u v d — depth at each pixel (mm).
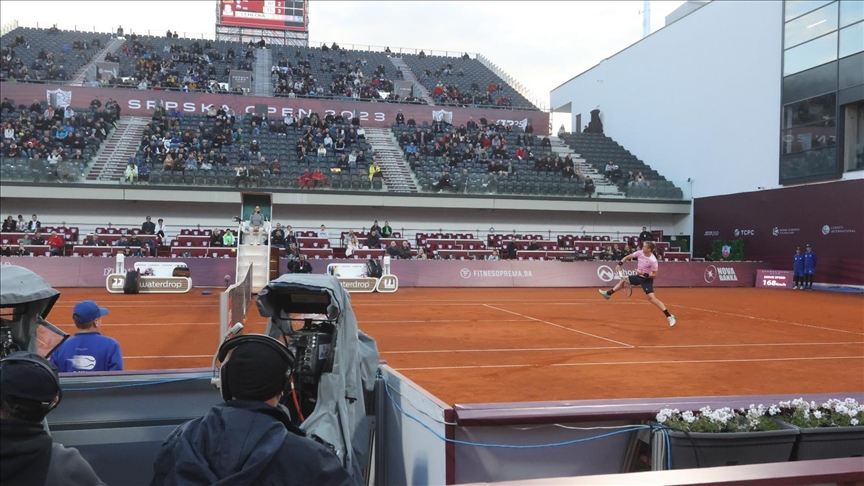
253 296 20547
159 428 4574
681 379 8953
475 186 34188
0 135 31891
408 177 35344
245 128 36938
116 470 4512
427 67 54906
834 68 27141
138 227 31547
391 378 4918
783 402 4316
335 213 34031
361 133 37812
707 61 35500
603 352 11203
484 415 3717
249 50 49812
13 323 3838
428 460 4004
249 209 24531
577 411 3891
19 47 45156
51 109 33781
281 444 2512
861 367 10039
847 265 26766
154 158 32469
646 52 41438
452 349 11336
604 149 43250
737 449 3844
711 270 29453
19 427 2342
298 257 23562
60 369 5727
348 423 4152
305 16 57000
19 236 26156
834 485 2711
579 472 3938
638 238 34094
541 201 34688
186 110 38281
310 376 4258
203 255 27391
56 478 2449
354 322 4484
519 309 18219
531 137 41781
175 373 4680
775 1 30531
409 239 34750
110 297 20203
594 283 28094
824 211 27953
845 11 26484
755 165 31891
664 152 39562
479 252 30781
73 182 29734
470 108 43188
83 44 46969
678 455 3777
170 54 47781
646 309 18625
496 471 3771
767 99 31094
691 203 36875
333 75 48656
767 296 23875
